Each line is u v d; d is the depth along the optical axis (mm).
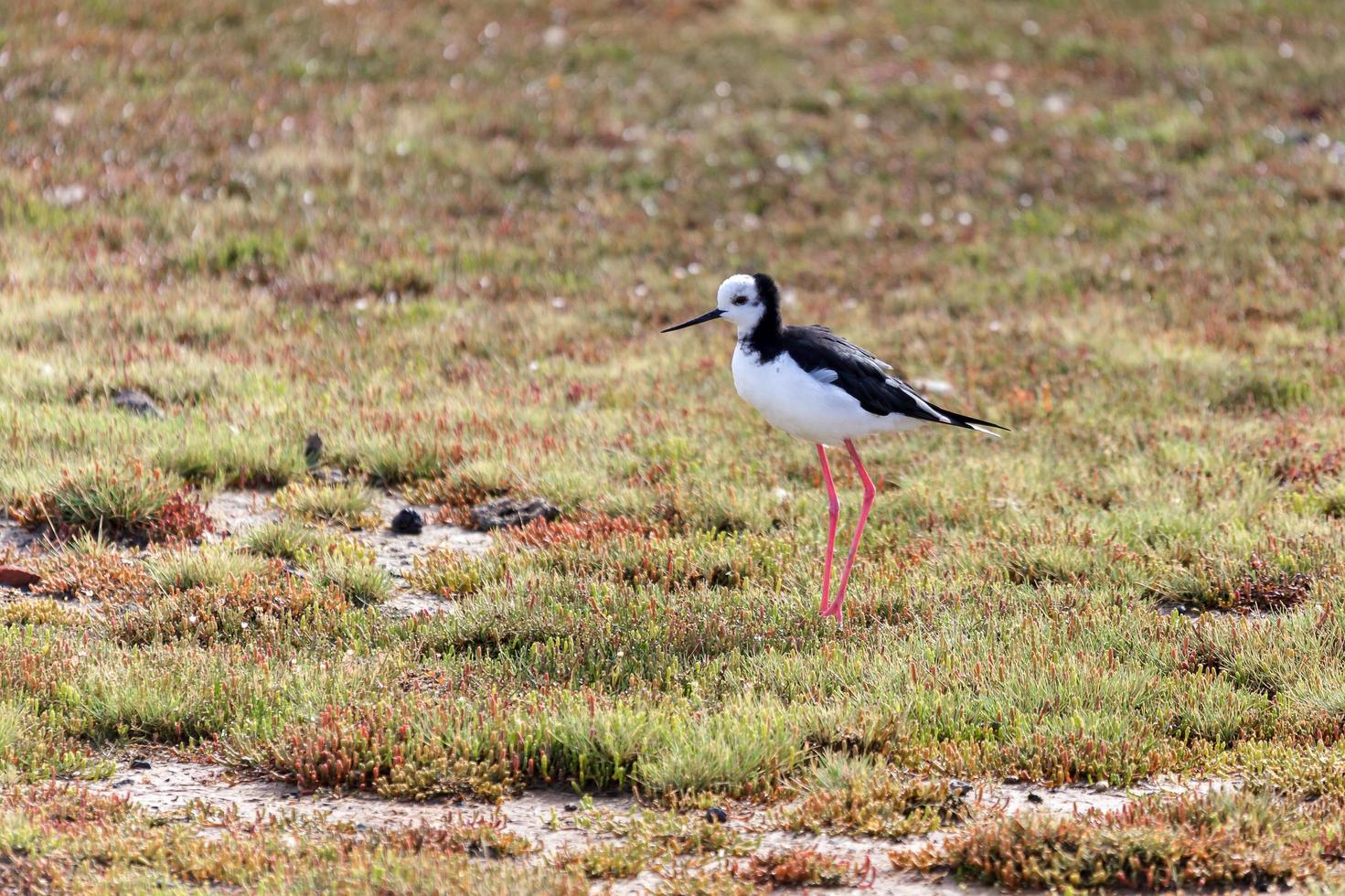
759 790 8133
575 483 13211
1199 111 27547
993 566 11484
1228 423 15211
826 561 11047
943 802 7922
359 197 23000
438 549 11828
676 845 7449
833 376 10914
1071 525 12312
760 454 14352
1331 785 7922
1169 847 7113
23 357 15539
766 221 23656
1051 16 33438
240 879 6906
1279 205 23156
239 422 14273
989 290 20812
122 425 13625
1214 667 9844
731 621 10367
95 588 10758
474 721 8570
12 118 24188
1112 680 9227
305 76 27797
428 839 7406
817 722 8680
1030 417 15609
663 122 27422
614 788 8234
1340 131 26156
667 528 12195
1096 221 23266
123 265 19703
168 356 16250
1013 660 9539
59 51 27047
